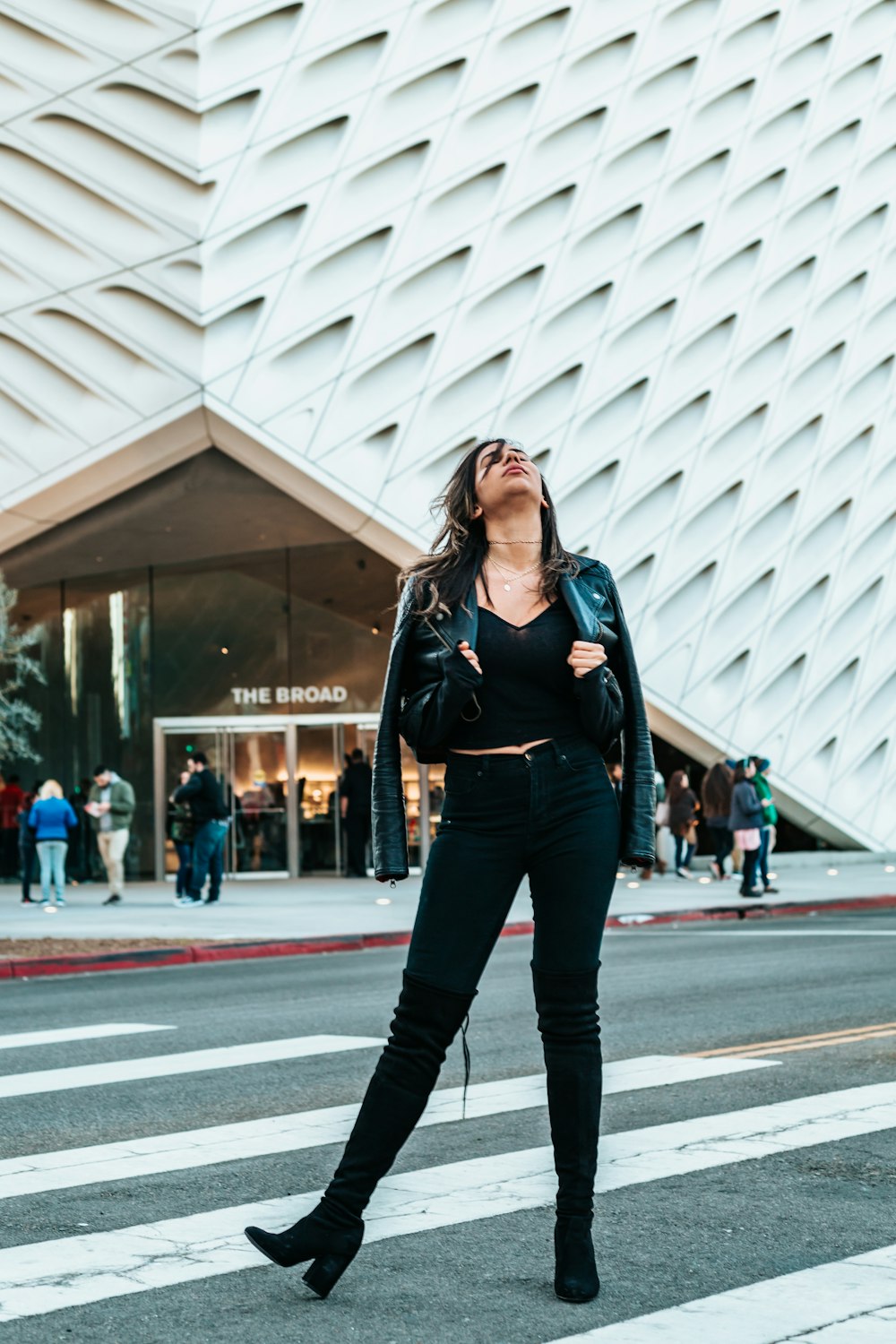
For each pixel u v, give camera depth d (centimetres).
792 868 2725
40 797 2094
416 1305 368
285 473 2353
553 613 384
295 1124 604
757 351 2633
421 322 2362
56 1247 426
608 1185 489
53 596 2806
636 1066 725
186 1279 393
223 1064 758
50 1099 670
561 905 378
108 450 2277
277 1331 349
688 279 2542
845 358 2719
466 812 381
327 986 1138
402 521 2388
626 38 2438
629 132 2455
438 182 2336
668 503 2586
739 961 1225
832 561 2744
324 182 2266
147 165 2202
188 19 2120
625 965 1222
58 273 2214
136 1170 525
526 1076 711
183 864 2061
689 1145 548
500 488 388
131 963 1362
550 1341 338
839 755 2791
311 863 2759
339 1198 373
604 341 2486
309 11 2197
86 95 2155
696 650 2634
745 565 2664
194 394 2262
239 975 1250
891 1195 473
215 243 2216
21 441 2278
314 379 2323
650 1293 375
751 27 2548
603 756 394
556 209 2436
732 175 2559
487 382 2431
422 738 382
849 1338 337
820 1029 835
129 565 2764
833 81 2631
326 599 2781
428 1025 377
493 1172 513
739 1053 759
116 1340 345
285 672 2780
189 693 2783
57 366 2256
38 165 2188
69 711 2794
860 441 2769
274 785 2770
